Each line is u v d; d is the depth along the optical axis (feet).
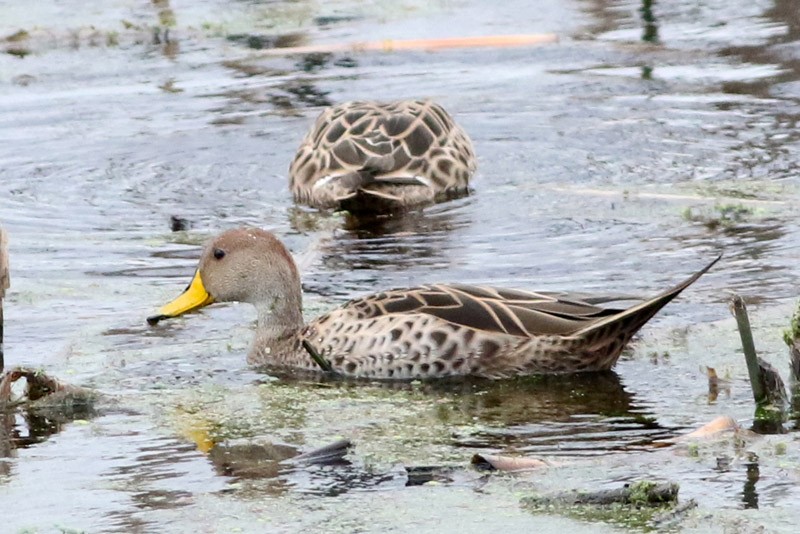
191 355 42.65
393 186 58.70
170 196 59.26
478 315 40.83
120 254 52.16
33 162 63.00
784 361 39.86
